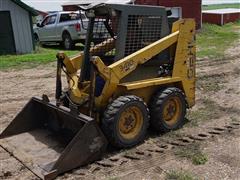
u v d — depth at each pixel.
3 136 6.09
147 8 5.98
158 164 5.28
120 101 5.52
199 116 7.31
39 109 6.36
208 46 17.98
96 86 5.82
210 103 8.27
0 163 5.32
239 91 9.38
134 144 5.79
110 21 6.08
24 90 10.04
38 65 13.84
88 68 5.91
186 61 6.56
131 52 5.95
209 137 6.23
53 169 4.90
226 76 11.34
